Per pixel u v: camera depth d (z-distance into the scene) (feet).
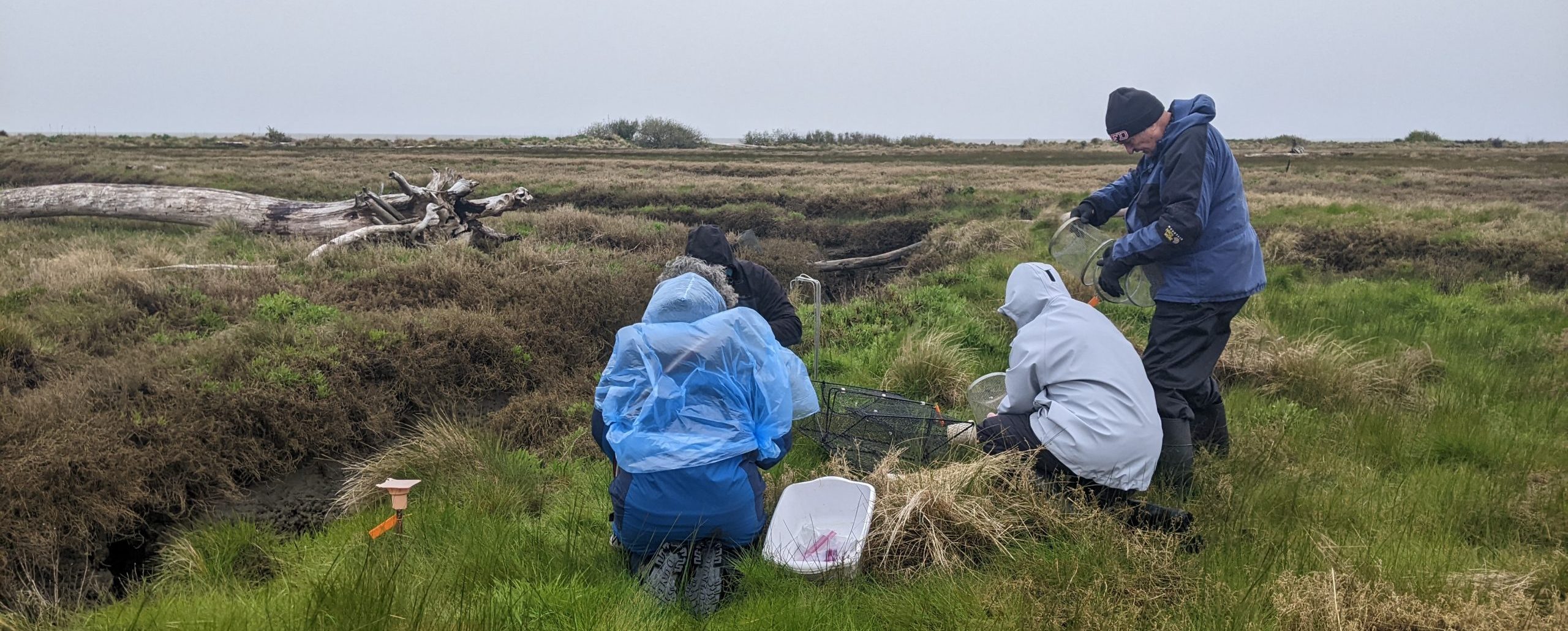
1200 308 14.43
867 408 16.69
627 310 29.32
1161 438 12.92
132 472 16.58
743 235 51.57
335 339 22.99
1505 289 35.60
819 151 202.80
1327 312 30.27
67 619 12.41
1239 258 14.24
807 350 25.21
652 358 11.10
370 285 29.30
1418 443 17.16
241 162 97.14
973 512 12.02
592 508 14.43
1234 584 10.71
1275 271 38.58
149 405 18.66
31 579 13.85
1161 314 14.82
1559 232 46.37
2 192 45.47
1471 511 13.44
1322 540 11.96
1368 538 12.27
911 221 63.26
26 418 17.08
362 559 12.05
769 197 74.02
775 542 11.98
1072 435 12.71
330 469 19.44
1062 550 11.48
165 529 16.66
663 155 163.73
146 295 26.02
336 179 76.28
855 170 114.32
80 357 21.45
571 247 37.45
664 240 45.88
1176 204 13.74
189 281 28.48
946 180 94.53
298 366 21.18
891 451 14.32
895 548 11.87
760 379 11.51
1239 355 22.16
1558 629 9.48
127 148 122.72
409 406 22.26
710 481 10.95
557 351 26.23
